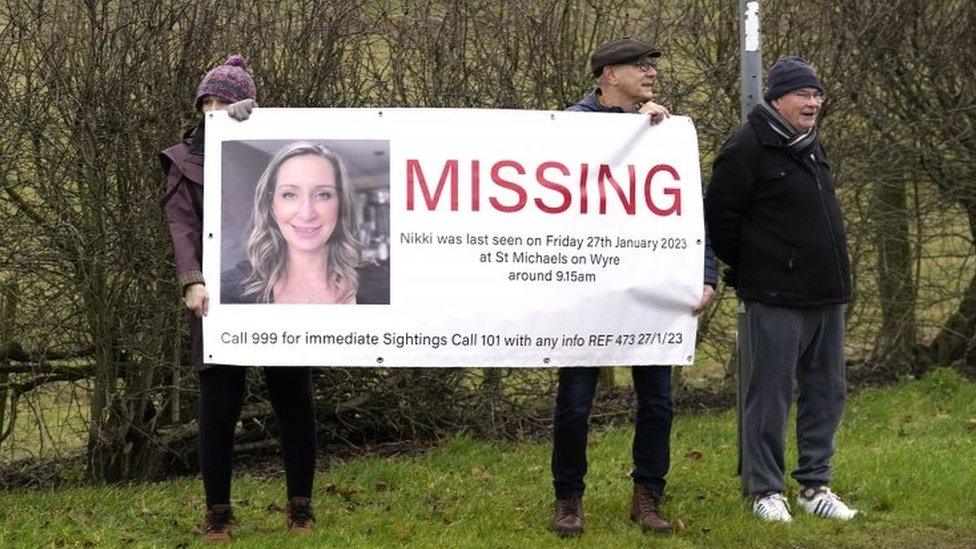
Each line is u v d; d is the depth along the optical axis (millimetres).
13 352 8898
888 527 7492
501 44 10156
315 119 6941
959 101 12664
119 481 9281
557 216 7078
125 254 8781
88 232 8695
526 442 10477
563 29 10344
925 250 13047
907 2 12258
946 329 13250
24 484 9188
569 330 7102
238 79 7047
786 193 7312
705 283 7402
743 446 7965
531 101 10289
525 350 7082
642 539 7176
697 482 8594
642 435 7414
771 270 7359
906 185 12797
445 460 9625
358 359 6965
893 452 9391
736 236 7461
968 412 11352
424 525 7516
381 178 6980
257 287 6883
